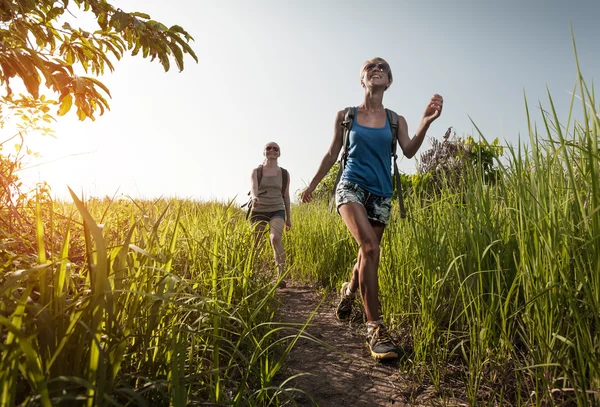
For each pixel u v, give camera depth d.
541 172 2.02
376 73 3.26
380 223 3.26
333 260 5.24
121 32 3.59
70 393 1.17
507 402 2.02
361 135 3.17
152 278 1.73
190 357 1.76
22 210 2.85
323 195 9.53
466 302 2.60
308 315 3.86
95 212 3.30
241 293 2.92
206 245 3.24
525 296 2.02
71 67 3.29
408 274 3.14
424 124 2.99
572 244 1.76
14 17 2.93
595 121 1.64
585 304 1.76
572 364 1.80
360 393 2.30
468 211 2.77
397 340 3.00
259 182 5.48
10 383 1.00
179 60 4.02
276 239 5.30
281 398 2.17
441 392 2.23
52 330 1.20
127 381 1.38
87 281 1.55
